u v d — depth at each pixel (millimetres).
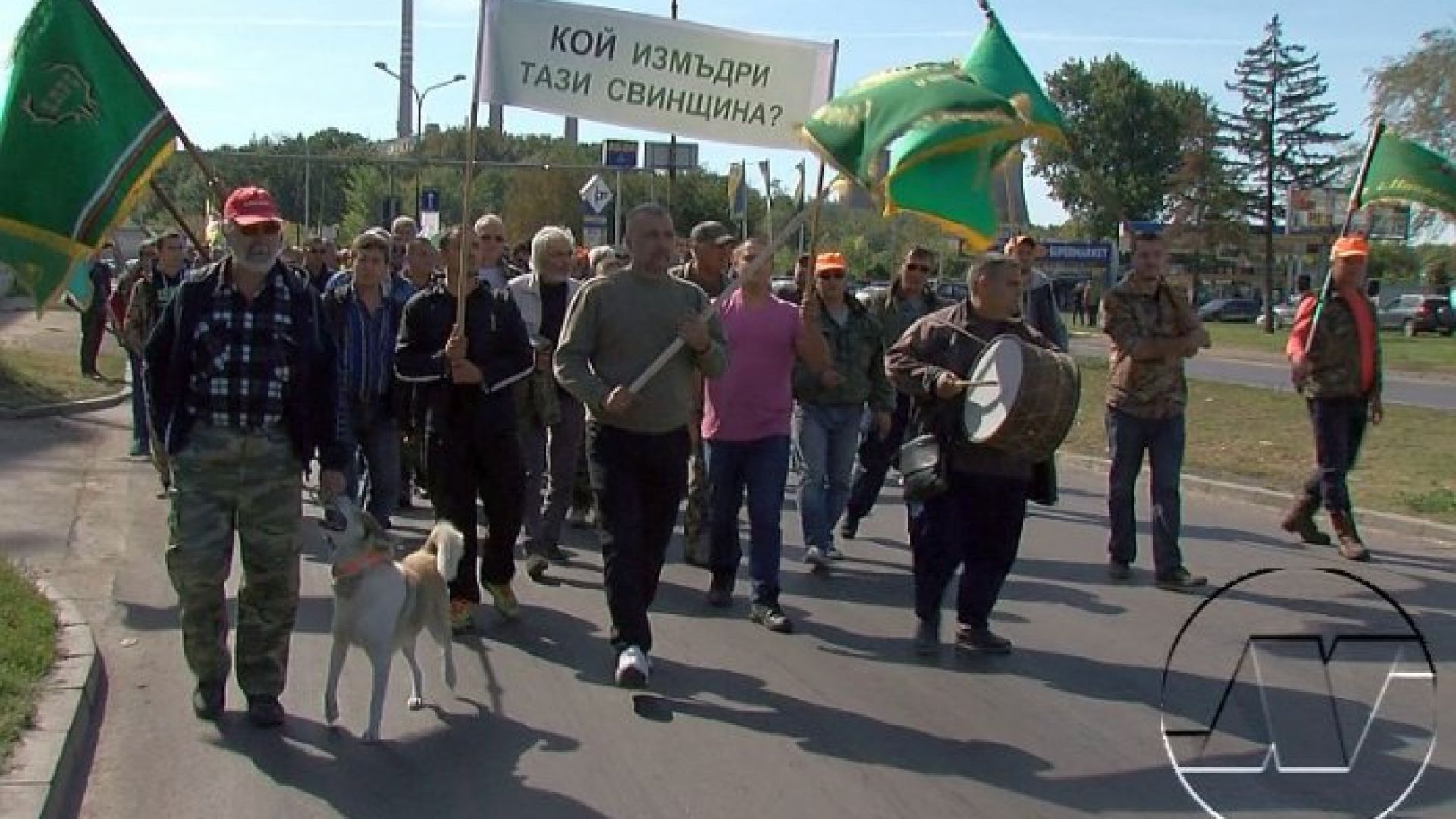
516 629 7332
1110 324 8430
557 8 7367
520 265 16984
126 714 5812
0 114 5957
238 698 6023
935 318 6844
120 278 12586
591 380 6062
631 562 6176
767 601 7535
